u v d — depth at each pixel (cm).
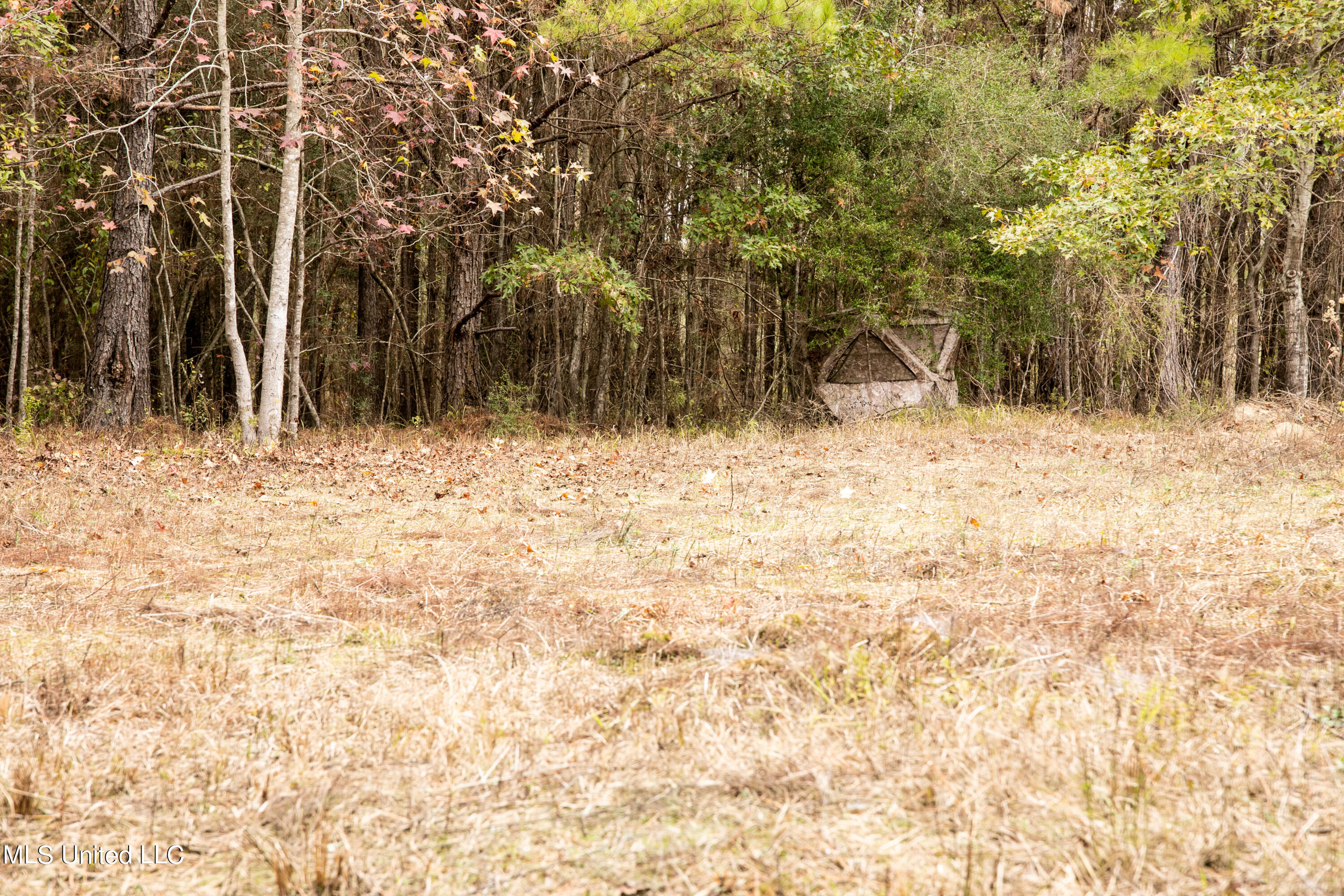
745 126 1714
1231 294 1861
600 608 477
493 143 1512
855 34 1644
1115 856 213
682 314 2172
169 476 965
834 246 1697
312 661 395
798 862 220
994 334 1738
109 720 326
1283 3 1249
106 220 1255
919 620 403
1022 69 1708
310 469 1055
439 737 302
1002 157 1652
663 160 1833
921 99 1691
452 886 219
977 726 287
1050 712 301
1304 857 213
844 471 1045
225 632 444
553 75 1780
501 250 1791
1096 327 1736
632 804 254
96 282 1939
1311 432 1108
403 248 1934
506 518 795
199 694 347
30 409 1511
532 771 278
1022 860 216
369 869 227
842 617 421
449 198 1580
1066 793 245
